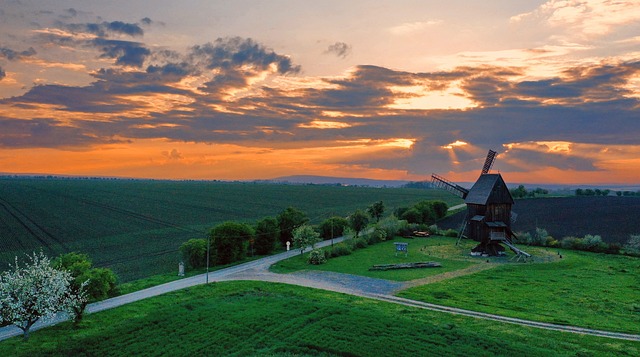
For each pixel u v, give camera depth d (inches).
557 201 6988.2
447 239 4690.0
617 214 5595.5
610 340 1839.3
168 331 2073.1
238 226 3855.8
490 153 4158.5
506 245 3966.5
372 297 2554.1
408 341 1871.3
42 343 1982.0
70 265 2514.8
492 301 2420.0
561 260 3474.4
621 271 3122.5
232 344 1947.6
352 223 4645.7
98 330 2111.2
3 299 1979.6
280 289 2746.1
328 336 1963.6
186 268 3553.2
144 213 7081.7
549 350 1740.9
